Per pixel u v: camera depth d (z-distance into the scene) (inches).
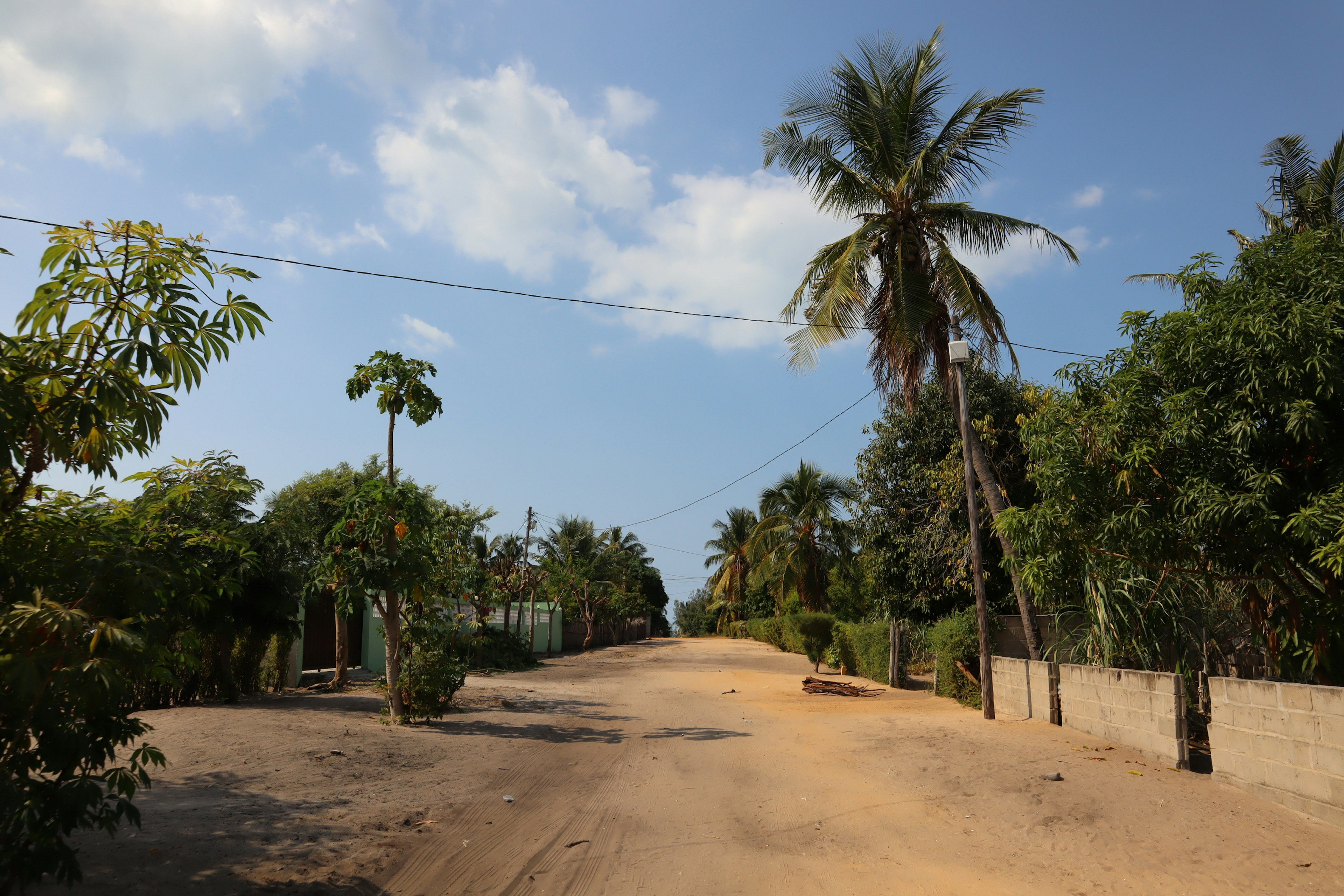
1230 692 260.8
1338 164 566.9
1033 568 337.4
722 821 243.0
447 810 247.8
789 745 388.2
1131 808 235.3
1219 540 278.2
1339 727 215.2
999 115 555.2
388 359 433.7
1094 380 321.4
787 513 1405.0
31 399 137.6
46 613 128.3
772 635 1711.4
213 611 412.8
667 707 576.4
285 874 171.2
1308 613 284.7
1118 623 359.3
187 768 271.1
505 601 1093.8
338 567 407.5
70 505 170.7
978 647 566.9
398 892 171.3
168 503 204.7
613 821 242.5
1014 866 194.4
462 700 559.2
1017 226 571.8
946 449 708.7
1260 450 264.8
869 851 210.2
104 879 155.5
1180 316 270.4
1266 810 230.8
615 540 2684.5
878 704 598.2
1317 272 248.4
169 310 162.2
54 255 156.4
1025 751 324.5
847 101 587.5
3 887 135.0
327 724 388.2
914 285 555.2
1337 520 225.8
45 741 133.3
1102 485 295.1
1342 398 237.1
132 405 154.0
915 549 702.5
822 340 590.9
